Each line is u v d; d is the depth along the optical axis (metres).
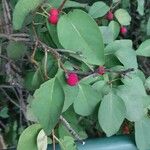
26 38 0.21
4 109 0.33
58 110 0.17
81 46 0.18
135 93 0.20
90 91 0.20
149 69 0.35
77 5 0.20
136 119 0.20
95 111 0.20
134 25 0.40
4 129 0.34
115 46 0.21
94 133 0.28
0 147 0.27
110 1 0.29
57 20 0.18
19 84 0.25
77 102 0.19
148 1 0.38
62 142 0.19
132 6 0.37
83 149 0.20
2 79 0.30
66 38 0.18
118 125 0.19
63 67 0.18
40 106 0.17
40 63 0.20
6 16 0.24
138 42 0.37
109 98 0.19
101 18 0.25
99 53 0.18
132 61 0.20
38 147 0.18
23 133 0.18
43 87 0.17
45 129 0.17
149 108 0.21
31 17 0.19
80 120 0.26
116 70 0.20
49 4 0.19
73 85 0.18
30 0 0.18
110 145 0.21
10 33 0.23
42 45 0.19
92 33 0.18
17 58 0.23
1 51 0.25
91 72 0.19
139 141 0.21
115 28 0.24
